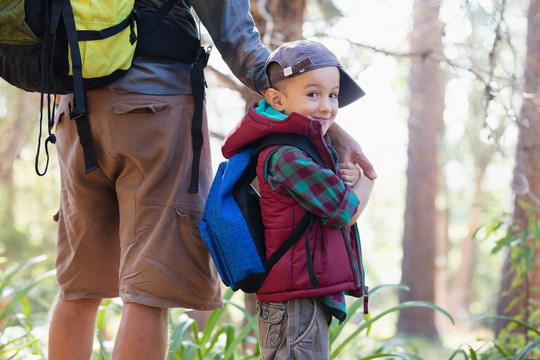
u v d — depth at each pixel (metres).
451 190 31.38
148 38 2.01
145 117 2.00
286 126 1.84
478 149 16.42
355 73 4.77
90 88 1.96
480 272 29.89
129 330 1.97
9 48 1.91
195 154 2.04
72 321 2.27
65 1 1.85
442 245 26.84
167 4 2.03
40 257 3.39
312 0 5.67
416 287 15.46
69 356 2.25
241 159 1.97
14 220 15.77
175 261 2.02
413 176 15.31
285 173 1.80
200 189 2.11
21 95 10.27
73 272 2.24
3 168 11.02
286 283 1.81
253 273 1.85
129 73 1.98
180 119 2.06
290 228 1.83
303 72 1.88
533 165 5.13
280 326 1.84
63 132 2.18
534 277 5.28
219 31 2.04
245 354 3.62
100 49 1.87
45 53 1.86
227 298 3.05
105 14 1.87
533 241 4.92
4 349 3.19
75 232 2.21
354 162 2.03
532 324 4.25
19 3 1.85
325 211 1.79
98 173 2.11
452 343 17.91
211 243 1.92
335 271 1.83
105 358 2.89
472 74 4.39
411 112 8.86
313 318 1.83
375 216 32.38
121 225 2.08
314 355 1.83
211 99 6.48
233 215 1.90
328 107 1.91
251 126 1.90
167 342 2.07
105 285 2.25
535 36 5.49
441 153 23.23
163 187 2.04
